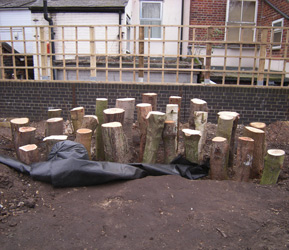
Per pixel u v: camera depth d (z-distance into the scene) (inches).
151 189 148.9
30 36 533.6
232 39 477.7
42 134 260.7
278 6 425.4
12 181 148.8
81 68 302.5
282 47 415.5
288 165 192.7
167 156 181.0
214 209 134.1
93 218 126.4
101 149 197.2
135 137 233.3
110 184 156.2
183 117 298.4
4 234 115.4
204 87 293.4
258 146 176.9
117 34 419.8
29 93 313.3
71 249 108.1
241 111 295.9
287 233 117.4
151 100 204.8
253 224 123.1
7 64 487.8
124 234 116.8
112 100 304.0
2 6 521.3
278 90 289.6
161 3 477.1
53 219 126.1
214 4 462.6
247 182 163.3
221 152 163.8
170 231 118.8
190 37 470.9
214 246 110.3
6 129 271.4
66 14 416.8
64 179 148.9
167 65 356.8
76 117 198.4
